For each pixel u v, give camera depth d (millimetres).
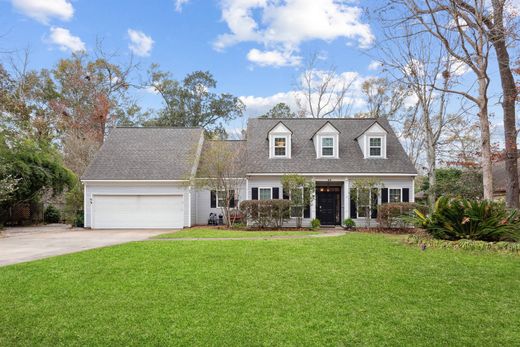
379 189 19453
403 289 6543
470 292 6352
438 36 13102
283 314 5359
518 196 14250
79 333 4719
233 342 4434
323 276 7453
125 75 38312
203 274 7656
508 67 14078
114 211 20469
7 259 9766
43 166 23547
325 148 20766
